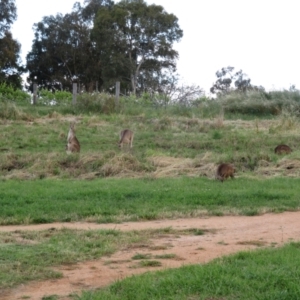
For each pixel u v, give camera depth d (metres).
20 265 7.88
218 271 6.89
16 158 17.47
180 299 6.12
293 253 7.85
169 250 8.80
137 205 12.28
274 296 6.04
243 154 18.22
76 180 15.42
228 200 12.85
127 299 6.21
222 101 30.64
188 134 22.80
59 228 10.30
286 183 14.88
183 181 15.07
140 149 19.83
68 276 7.51
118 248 8.93
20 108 26.22
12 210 11.58
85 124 23.97
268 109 29.80
